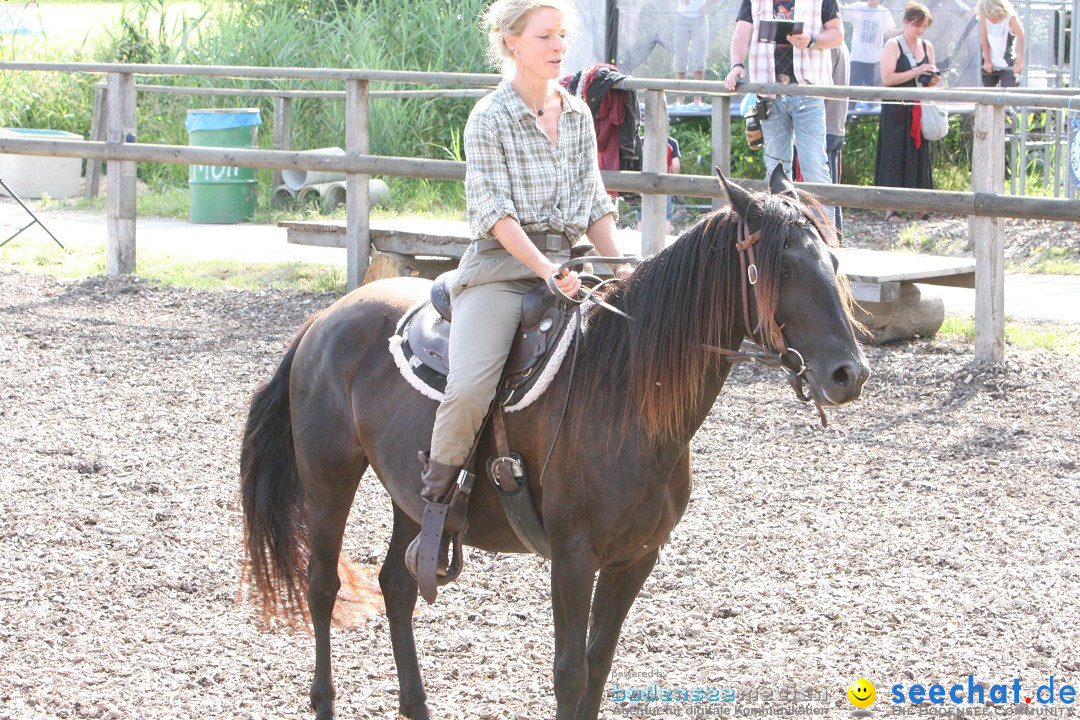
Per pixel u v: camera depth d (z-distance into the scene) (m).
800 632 4.94
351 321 4.30
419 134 16.75
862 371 3.15
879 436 7.52
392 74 10.72
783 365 3.33
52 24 25.27
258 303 11.35
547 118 3.77
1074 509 6.27
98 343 10.16
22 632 4.98
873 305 9.16
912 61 12.66
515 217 3.68
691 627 4.99
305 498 4.46
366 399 4.13
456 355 3.73
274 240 14.61
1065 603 5.16
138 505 6.52
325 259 13.23
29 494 6.64
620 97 9.73
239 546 5.97
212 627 5.08
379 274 11.16
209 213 16.02
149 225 15.91
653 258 3.62
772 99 9.79
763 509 6.38
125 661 4.74
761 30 9.48
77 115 19.62
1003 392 8.18
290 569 4.42
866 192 8.70
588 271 4.12
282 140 16.25
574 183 3.88
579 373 3.61
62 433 7.79
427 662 4.76
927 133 12.62
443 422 3.70
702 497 6.57
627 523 3.55
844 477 6.84
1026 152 14.28
